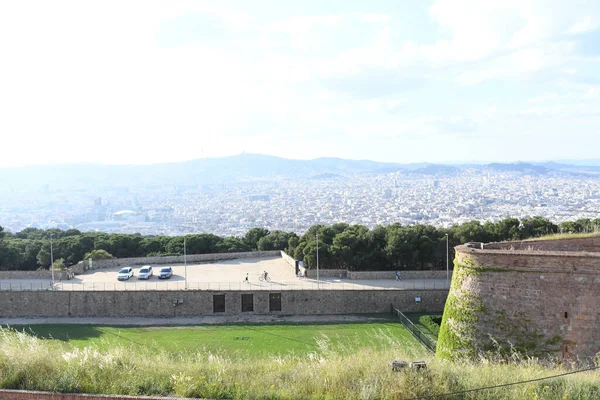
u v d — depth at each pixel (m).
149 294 59.53
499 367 21.20
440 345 29.00
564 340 24.17
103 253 83.12
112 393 17.64
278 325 54.50
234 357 32.16
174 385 18.30
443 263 78.62
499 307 25.92
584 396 17.22
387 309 59.56
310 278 68.31
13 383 18.38
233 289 60.66
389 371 19.19
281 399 17.41
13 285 63.88
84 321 57.12
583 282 24.14
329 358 23.19
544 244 31.33
